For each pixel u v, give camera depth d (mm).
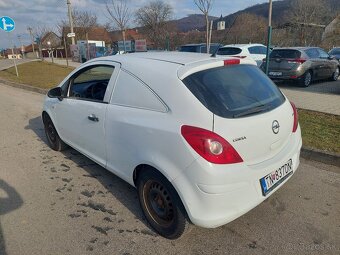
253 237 2844
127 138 3016
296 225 3002
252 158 2578
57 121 4625
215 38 27875
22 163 4625
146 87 2887
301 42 31016
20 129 6531
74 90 4270
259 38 28422
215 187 2338
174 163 2521
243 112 2584
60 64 26562
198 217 2438
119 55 3609
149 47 30859
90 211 3309
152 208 2928
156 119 2709
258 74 3195
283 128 2910
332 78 12789
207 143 2338
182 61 2887
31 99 10273
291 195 3545
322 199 3453
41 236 2906
